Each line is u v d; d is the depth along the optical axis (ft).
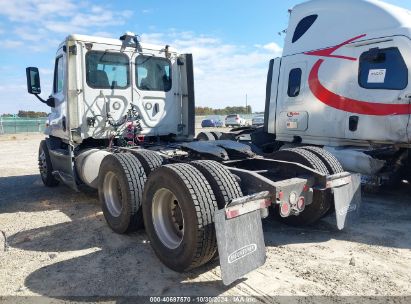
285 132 25.98
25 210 20.43
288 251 13.84
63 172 22.80
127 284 11.43
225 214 10.44
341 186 14.38
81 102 20.86
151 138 24.09
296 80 25.00
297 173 14.70
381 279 11.54
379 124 20.58
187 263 11.39
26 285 11.50
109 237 15.56
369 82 20.86
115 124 21.76
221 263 10.12
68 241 15.25
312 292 10.75
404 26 19.75
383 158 21.27
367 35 21.02
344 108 22.18
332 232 15.89
